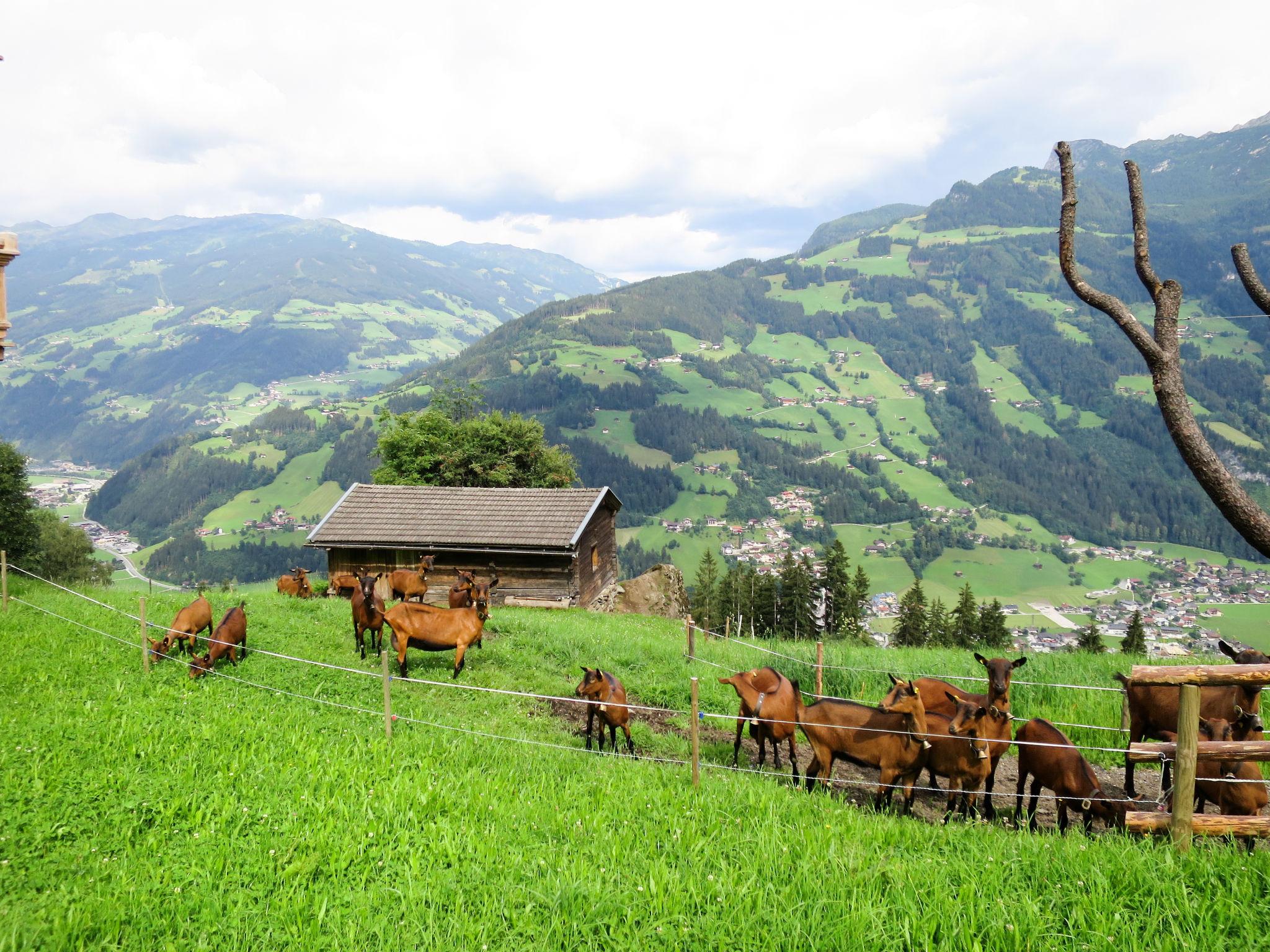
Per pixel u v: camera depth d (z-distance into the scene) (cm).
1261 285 973
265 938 633
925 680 1282
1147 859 739
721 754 1330
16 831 768
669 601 4062
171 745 1011
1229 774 910
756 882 720
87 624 1689
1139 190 999
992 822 1035
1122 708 1390
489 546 3541
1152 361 966
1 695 1168
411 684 1551
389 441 5906
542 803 924
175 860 746
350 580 3225
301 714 1238
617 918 663
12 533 5272
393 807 863
